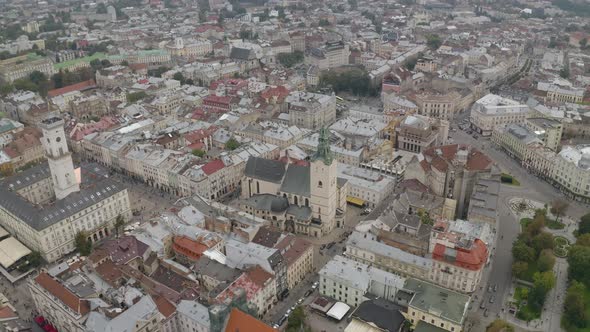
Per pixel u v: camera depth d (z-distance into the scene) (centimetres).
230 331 19438
